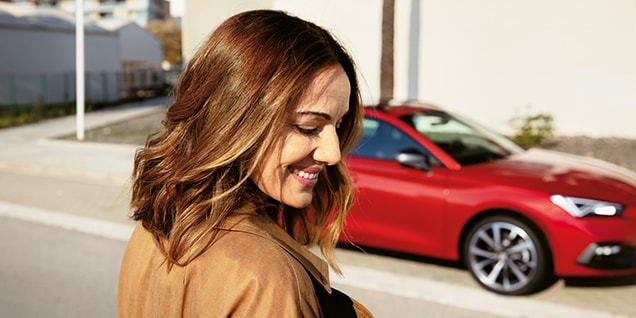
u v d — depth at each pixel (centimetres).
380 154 543
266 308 90
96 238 662
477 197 488
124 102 2645
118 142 1406
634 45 1202
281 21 108
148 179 111
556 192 463
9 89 2275
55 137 1509
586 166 523
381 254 594
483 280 496
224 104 102
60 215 763
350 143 134
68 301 483
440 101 1358
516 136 1145
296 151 104
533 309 458
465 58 1325
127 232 686
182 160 105
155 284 104
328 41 111
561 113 1266
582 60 1241
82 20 1475
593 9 1220
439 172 512
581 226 449
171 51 5362
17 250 617
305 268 104
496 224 485
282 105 99
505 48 1292
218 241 97
